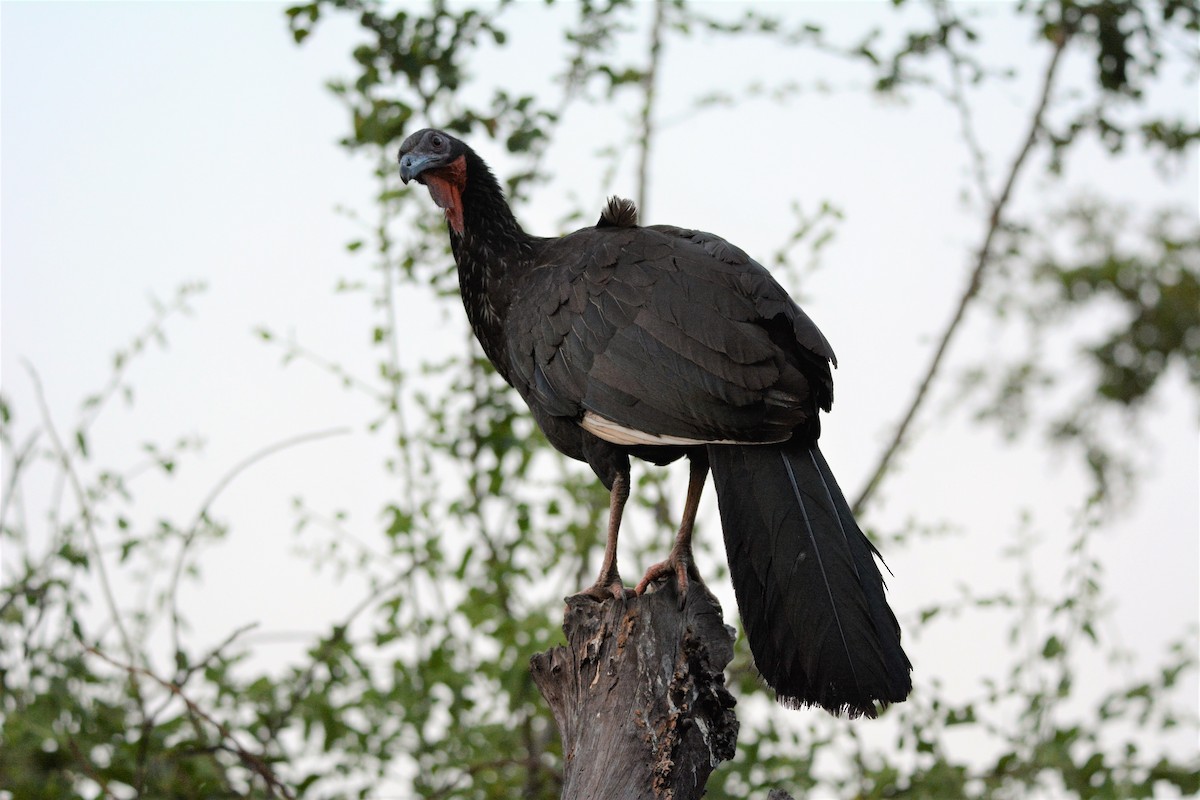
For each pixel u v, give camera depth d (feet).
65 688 37.70
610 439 29.78
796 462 27.45
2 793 36.55
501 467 41.73
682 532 30.19
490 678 39.09
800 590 26.08
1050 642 37.17
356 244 41.78
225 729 34.99
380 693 38.93
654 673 25.84
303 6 42.39
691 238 31.96
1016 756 36.99
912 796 37.24
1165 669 36.86
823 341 28.30
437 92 43.14
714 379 28.14
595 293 30.83
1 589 38.81
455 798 38.40
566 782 25.36
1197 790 35.53
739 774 38.24
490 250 34.14
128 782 36.88
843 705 25.39
